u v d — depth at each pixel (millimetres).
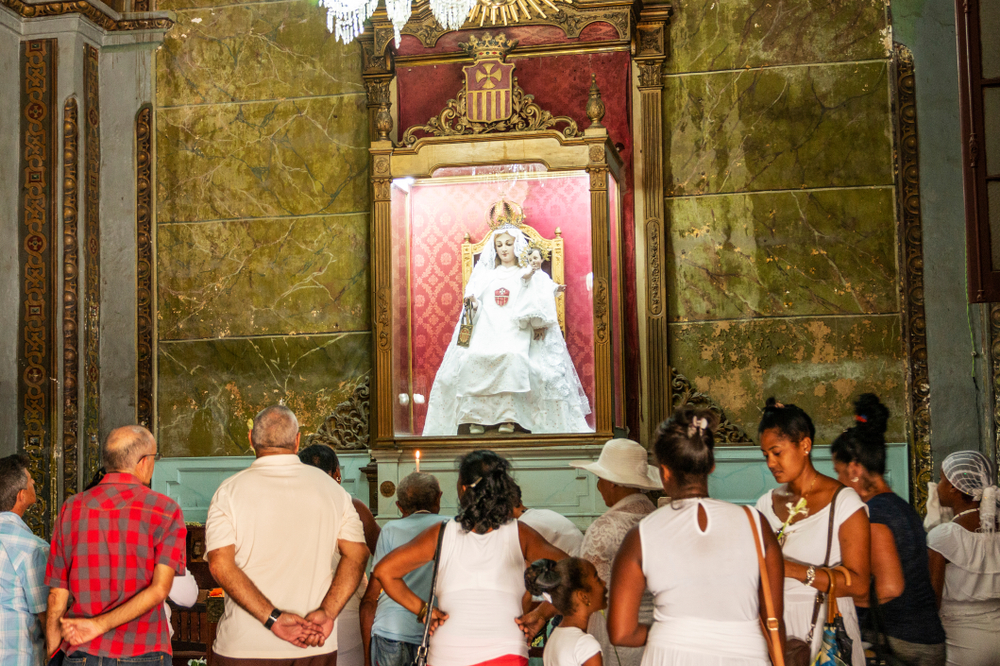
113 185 9172
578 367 8312
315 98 9055
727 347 8367
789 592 3635
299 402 8891
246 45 9164
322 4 9094
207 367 9031
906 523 4090
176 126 9211
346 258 8922
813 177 8312
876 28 8273
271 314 8984
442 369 8500
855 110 8273
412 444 8148
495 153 8219
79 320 8805
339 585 4141
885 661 3988
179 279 9117
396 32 7547
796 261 8305
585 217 8391
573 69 8656
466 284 8570
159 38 9234
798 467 3652
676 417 3295
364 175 8945
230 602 4113
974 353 7902
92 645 4051
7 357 8633
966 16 6242
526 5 8648
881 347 8125
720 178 8453
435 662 3727
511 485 3840
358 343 8844
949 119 8094
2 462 4598
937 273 8047
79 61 8906
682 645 3070
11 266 8695
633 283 8523
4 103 8719
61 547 4125
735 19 8516
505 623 3730
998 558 4410
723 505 3203
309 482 4172
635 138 8594
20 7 8742
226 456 8938
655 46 8570
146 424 9039
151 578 4148
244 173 9109
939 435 7938
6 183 8703
